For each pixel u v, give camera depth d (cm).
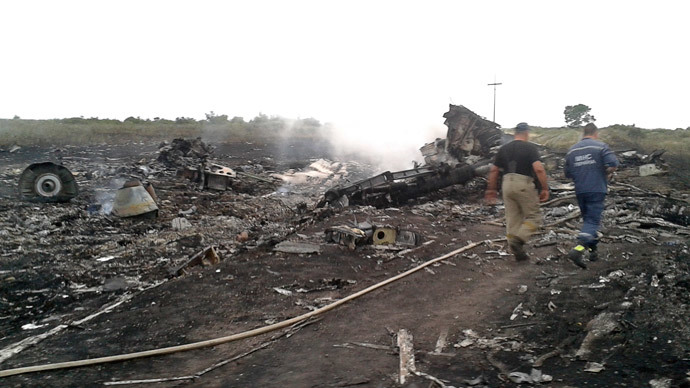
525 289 504
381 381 317
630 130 2900
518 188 528
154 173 1597
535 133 3072
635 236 745
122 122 3809
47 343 408
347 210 1020
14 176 1466
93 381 335
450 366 333
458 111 1432
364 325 424
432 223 909
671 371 301
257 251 700
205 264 641
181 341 404
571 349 351
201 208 1144
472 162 1301
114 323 449
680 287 461
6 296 550
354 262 637
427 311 455
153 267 664
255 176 1648
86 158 1977
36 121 3506
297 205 1236
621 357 329
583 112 4978
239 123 4138
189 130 3375
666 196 1151
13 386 328
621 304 429
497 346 363
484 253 678
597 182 531
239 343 398
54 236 828
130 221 964
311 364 350
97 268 657
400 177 1150
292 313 461
